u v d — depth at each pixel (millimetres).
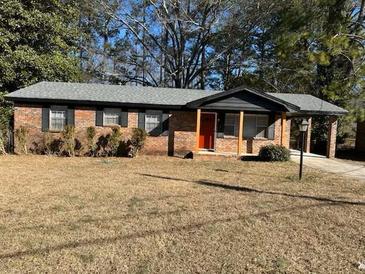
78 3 31141
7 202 8359
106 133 19359
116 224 6867
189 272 4938
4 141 19250
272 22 31375
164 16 34062
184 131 19828
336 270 5066
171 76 36031
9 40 22359
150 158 18438
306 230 6758
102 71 35125
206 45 34812
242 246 5902
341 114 19984
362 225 7117
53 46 25344
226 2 32000
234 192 9969
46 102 19047
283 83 30938
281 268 5086
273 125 20062
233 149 19984
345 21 12188
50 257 5309
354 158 21469
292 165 16484
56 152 19156
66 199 8727
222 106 18578
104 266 5062
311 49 12891
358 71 11484
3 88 22625
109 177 12070
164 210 7895
